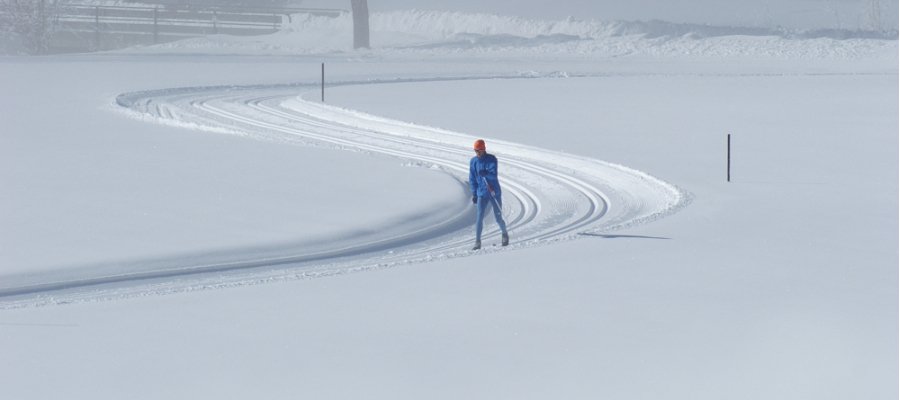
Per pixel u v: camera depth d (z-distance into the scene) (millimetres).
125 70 93875
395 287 25375
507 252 30188
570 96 75312
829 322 21125
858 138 55438
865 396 16812
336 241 34188
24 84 81312
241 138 56562
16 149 51062
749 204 37812
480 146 32969
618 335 20469
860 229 32562
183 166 46875
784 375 17859
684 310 22344
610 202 42250
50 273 29312
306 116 67625
